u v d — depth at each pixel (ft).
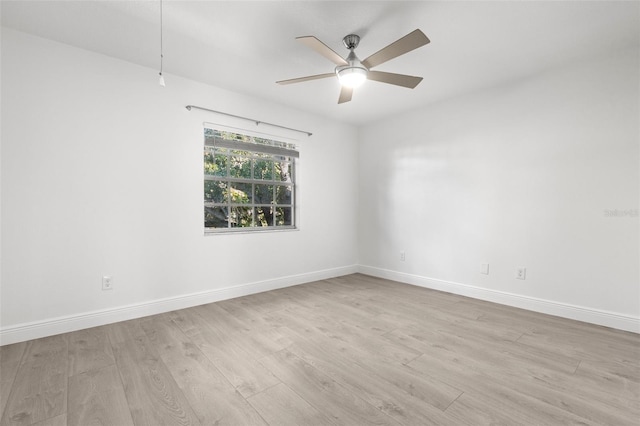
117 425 4.55
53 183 7.72
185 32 7.32
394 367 6.21
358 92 11.07
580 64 8.71
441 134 12.06
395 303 10.45
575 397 5.21
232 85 10.48
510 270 10.19
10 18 6.79
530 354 6.75
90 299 8.25
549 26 7.01
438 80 10.00
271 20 6.81
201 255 10.29
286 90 10.91
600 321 8.41
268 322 8.68
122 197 8.73
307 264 13.44
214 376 5.87
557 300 9.21
